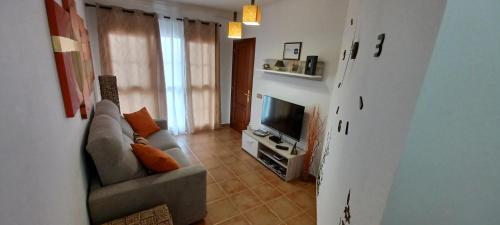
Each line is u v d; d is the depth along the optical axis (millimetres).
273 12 3418
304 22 2879
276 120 3309
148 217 1553
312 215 2279
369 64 1021
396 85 677
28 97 667
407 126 559
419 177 570
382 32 894
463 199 569
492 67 494
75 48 1396
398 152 584
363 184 836
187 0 3566
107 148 1554
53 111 900
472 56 496
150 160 1809
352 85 1362
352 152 1088
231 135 4477
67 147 1081
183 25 3871
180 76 4121
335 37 2484
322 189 2068
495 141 524
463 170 552
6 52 547
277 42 3385
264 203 2424
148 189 1684
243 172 3057
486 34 483
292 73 2893
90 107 2127
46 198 741
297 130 2939
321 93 2721
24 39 669
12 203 531
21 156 593
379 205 653
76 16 1665
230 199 2459
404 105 600
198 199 1967
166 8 3742
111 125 1860
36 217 654
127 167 1686
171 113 4199
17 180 562
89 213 1495
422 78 527
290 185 2793
